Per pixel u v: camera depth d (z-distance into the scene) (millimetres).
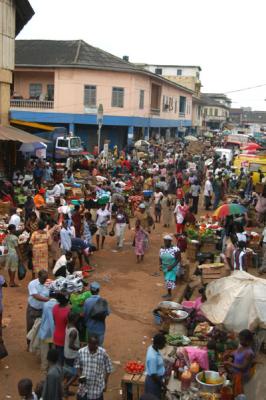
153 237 19203
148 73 43812
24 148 24578
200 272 13211
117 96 41844
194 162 36875
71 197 21922
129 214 21734
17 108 40844
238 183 28031
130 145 42500
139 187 25391
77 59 40500
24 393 6039
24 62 40344
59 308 8125
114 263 15570
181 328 9953
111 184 24797
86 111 40812
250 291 7770
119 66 41125
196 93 82062
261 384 7672
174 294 12781
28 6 23781
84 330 8758
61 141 32938
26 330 10312
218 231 16438
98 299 8625
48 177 25484
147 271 14898
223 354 8484
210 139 74000
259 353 8828
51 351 6793
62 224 14148
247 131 91938
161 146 46594
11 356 9328
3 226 15961
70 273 11984
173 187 24516
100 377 6891
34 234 13125
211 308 7887
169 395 7480
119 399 8094
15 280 13461
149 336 10469
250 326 7512
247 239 15570
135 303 12281
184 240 14039
